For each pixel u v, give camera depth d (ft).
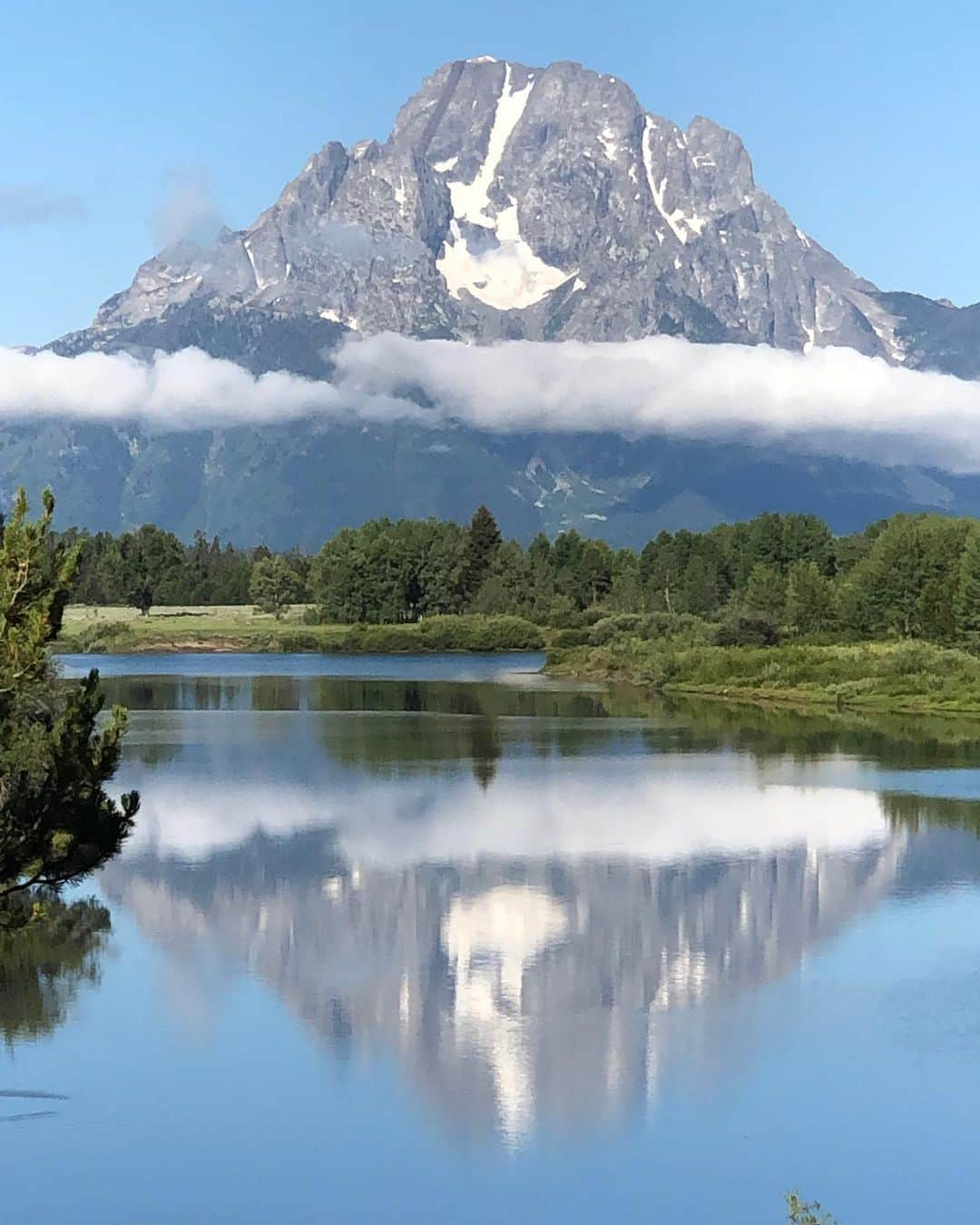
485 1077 136.05
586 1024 148.77
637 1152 122.01
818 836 230.48
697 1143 123.13
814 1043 143.33
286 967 165.68
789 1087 133.59
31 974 163.02
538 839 228.22
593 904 191.31
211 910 187.62
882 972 163.73
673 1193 115.24
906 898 193.06
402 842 226.79
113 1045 141.69
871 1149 122.11
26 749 105.09
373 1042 143.64
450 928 180.24
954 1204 112.98
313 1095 131.85
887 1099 130.93
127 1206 111.65
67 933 177.78
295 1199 113.50
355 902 192.13
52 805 104.22
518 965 166.71
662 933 178.70
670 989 158.81
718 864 212.43
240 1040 143.95
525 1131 124.98
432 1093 132.16
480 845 224.74
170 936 176.04
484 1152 120.98
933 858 214.69
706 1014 151.12
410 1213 111.45
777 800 262.88
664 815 249.14
